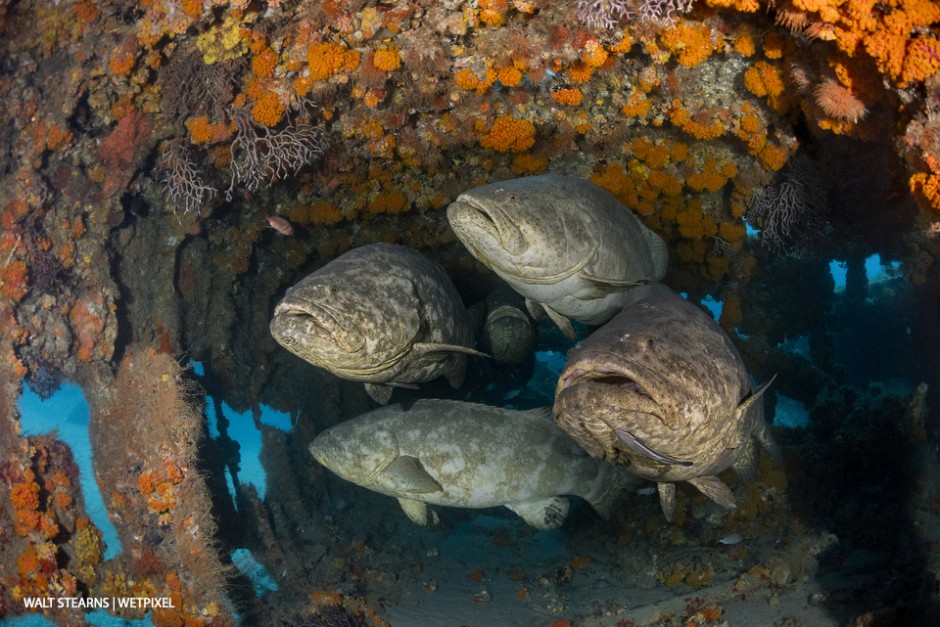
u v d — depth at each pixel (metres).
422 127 3.24
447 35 2.78
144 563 3.22
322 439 3.35
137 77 2.88
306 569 3.69
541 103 3.14
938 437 3.69
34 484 3.25
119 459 3.25
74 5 2.85
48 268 3.12
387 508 4.34
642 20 2.54
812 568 3.00
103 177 3.13
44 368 3.38
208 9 2.71
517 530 4.14
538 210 2.36
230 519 3.57
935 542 2.87
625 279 2.69
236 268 3.69
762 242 3.48
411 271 2.76
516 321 3.61
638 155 3.21
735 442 2.33
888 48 1.82
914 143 1.88
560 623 2.94
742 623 2.77
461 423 3.18
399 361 2.71
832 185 3.17
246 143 3.03
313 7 2.70
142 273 3.37
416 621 3.19
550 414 3.25
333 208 3.58
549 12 2.65
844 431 3.61
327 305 2.43
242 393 3.99
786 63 2.54
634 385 2.04
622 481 3.32
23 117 3.01
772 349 4.03
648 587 3.17
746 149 3.12
